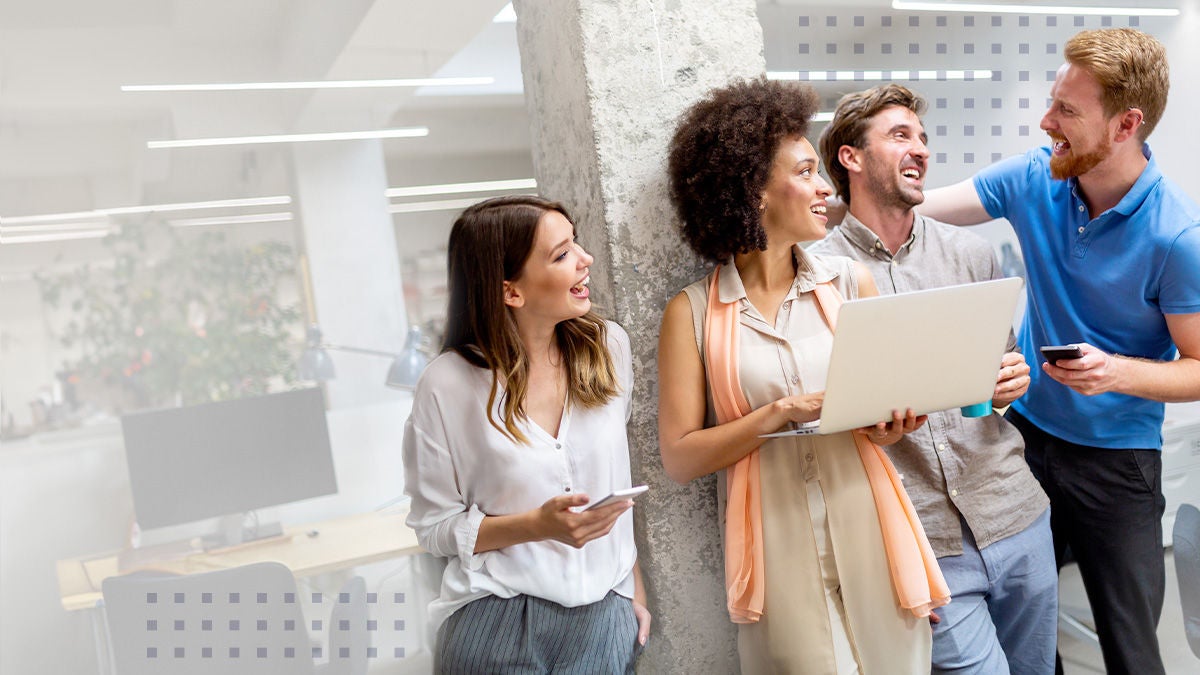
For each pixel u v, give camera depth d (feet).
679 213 5.08
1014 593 5.58
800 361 4.63
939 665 5.39
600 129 5.19
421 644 6.75
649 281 5.37
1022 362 5.01
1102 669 7.22
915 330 4.06
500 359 4.52
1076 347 4.86
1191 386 5.25
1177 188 5.62
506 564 4.54
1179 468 7.48
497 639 4.50
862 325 3.90
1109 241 5.67
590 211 5.43
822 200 4.72
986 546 5.40
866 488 4.71
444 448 4.53
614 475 4.70
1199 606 7.36
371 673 6.63
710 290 4.88
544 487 4.51
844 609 4.69
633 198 5.30
